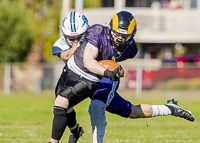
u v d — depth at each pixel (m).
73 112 18.94
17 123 33.03
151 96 63.78
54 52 18.58
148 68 68.06
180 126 31.95
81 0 54.56
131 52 18.70
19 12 85.94
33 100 57.59
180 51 84.25
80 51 16.92
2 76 70.62
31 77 71.25
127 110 18.19
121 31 16.45
